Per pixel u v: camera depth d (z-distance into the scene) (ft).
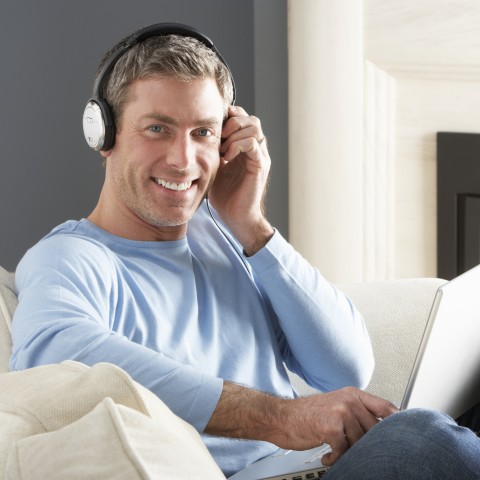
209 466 4.51
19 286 7.07
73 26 14.80
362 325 8.12
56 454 4.04
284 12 14.16
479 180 12.96
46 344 6.23
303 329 7.69
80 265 6.80
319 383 8.00
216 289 7.65
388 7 13.00
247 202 7.77
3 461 4.21
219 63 7.36
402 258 13.67
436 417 5.31
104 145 7.33
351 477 5.36
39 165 15.14
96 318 6.57
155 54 7.05
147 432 4.27
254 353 7.59
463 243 13.25
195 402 6.08
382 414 6.19
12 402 4.68
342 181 13.47
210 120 7.23
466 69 12.94
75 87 14.94
